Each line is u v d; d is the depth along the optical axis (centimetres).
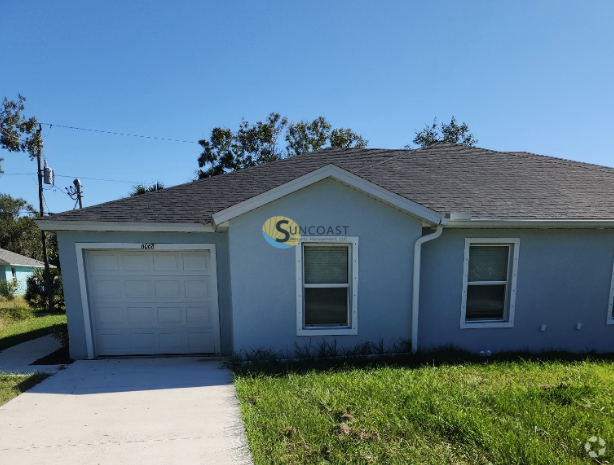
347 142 3238
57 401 417
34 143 1652
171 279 657
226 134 2950
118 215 630
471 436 309
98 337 650
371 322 600
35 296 1745
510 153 983
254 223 566
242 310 573
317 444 302
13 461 286
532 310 679
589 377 474
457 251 654
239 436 324
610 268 688
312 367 527
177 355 659
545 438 307
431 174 809
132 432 334
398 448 293
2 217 4547
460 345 666
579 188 788
